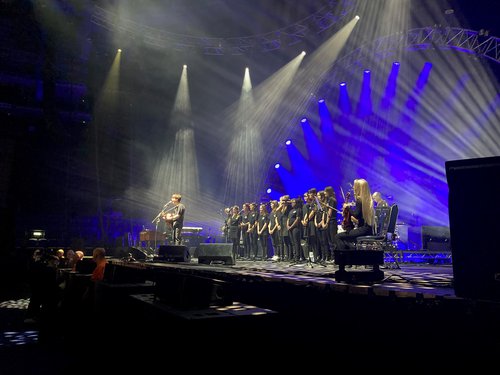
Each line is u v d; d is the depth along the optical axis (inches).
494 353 114.0
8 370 242.1
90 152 852.0
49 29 727.7
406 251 436.8
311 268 269.0
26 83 766.5
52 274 340.5
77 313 291.3
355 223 258.7
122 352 197.9
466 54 644.1
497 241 102.6
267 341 136.3
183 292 137.3
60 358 269.0
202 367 121.4
